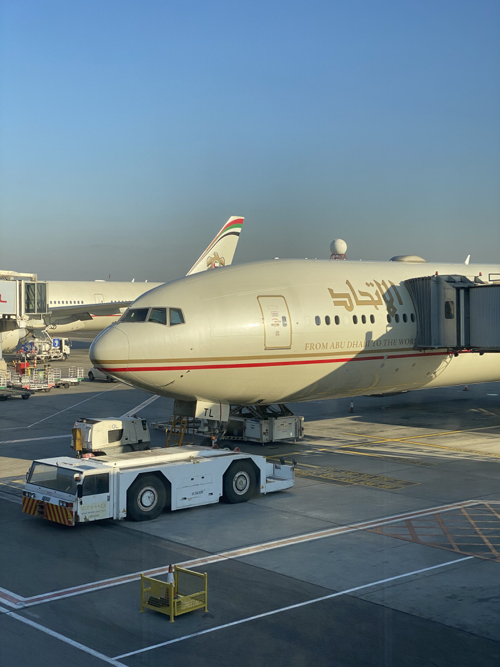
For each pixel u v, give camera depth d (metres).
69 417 35.78
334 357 26.62
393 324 28.62
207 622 12.04
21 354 61.94
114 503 17.56
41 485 18.00
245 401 26.05
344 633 11.59
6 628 11.88
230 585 13.62
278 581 13.83
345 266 29.09
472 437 29.84
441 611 12.41
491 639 11.36
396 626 11.82
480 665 10.51
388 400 41.59
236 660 10.71
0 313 49.25
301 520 17.97
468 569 14.43
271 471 21.31
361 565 14.67
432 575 14.10
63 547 16.00
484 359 32.66
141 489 17.86
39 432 31.47
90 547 15.98
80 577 14.15
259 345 24.69
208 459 19.25
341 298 27.27
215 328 23.91
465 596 13.07
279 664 10.59
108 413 37.09
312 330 25.88
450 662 10.60
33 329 62.53
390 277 30.00
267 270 26.48
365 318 27.69
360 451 26.94
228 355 24.19
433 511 18.72
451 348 29.77
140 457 19.12
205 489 19.05
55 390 47.25
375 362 28.12
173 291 24.34
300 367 25.78
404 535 16.69
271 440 27.41
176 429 29.19
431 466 24.28
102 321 77.06
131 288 81.44
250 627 11.83
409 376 30.05
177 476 18.50
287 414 28.48
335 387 27.55
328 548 15.75
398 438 29.67
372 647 11.09
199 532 17.02
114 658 10.83
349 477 22.72
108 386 49.53
